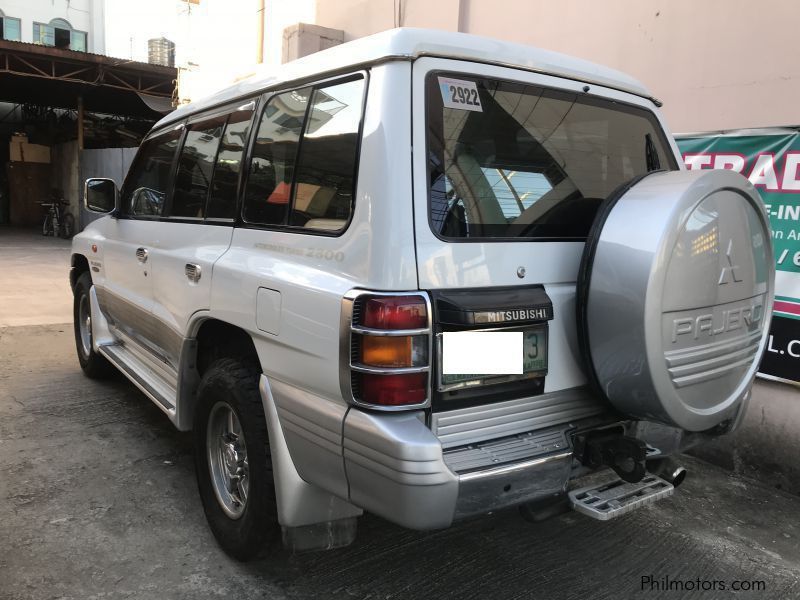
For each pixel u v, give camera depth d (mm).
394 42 2131
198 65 12062
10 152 20094
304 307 2201
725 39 3977
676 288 2146
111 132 20516
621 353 2182
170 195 3578
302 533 2371
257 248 2600
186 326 3066
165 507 3236
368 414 1995
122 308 4211
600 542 3123
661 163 2994
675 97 4270
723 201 2312
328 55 2438
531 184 2406
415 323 1975
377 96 2123
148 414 4500
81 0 24281
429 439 1926
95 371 5090
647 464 2633
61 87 17141
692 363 2262
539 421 2297
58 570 2676
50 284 9773
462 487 1956
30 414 4449
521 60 2424
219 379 2686
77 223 17578
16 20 23266
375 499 2012
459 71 2240
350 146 2199
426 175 2084
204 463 2918
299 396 2250
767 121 3811
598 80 2715
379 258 2008
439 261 2064
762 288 2605
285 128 2598
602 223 2230
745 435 3977
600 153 2713
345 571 2773
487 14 5570
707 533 3266
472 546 3025
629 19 4488
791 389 3766
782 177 3711
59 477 3514
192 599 2535
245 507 2623
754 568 2955
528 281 2279
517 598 2641
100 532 2984
